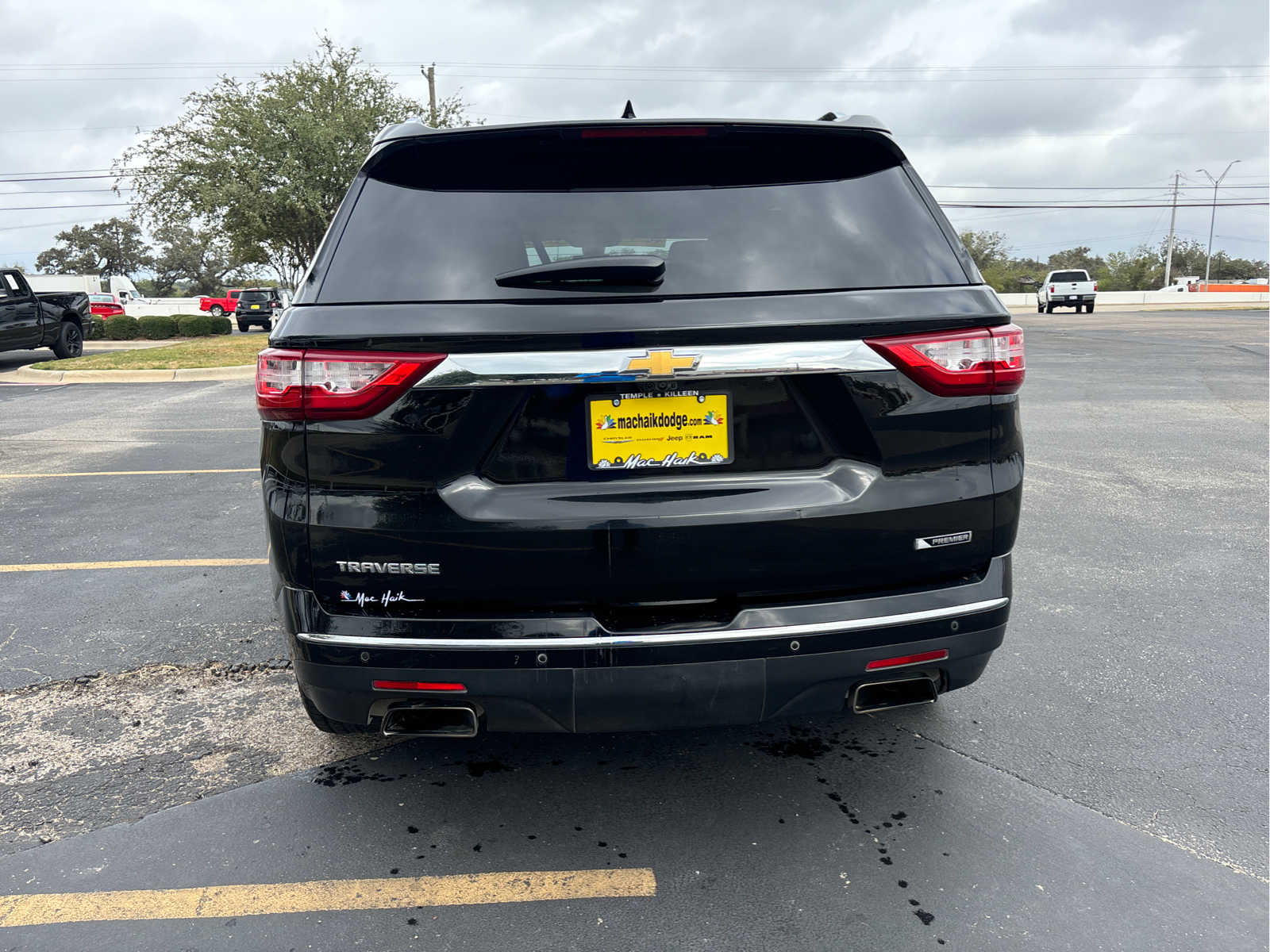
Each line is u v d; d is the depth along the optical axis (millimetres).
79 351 18906
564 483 1984
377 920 2041
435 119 28172
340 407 1949
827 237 2107
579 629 1990
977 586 2160
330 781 2646
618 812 2471
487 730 2125
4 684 3299
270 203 25688
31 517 5648
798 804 2508
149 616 3934
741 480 2008
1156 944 1957
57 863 2262
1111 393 11555
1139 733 2912
